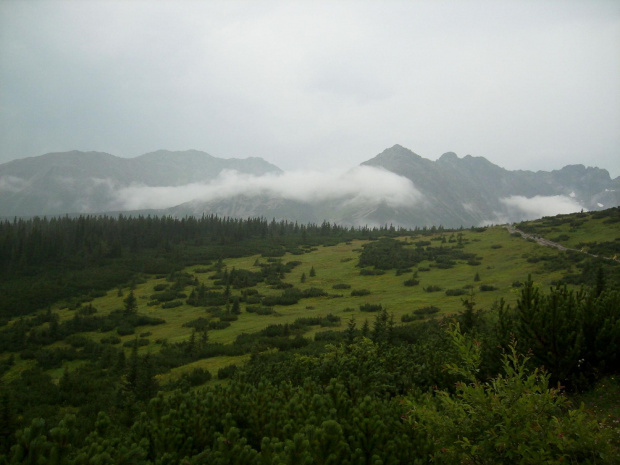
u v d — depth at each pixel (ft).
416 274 254.47
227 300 224.94
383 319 109.50
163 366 112.27
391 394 34.53
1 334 164.76
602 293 42.96
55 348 154.81
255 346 107.04
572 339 32.99
